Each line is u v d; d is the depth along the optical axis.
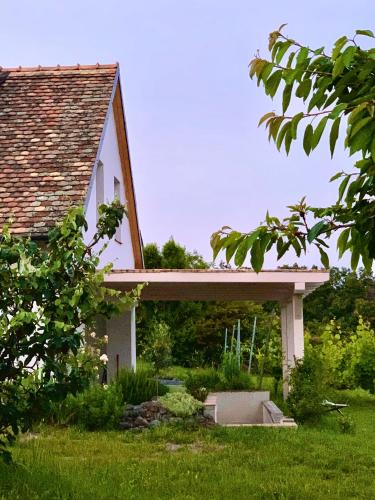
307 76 2.95
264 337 28.16
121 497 7.26
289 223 3.16
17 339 7.03
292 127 2.88
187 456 9.98
